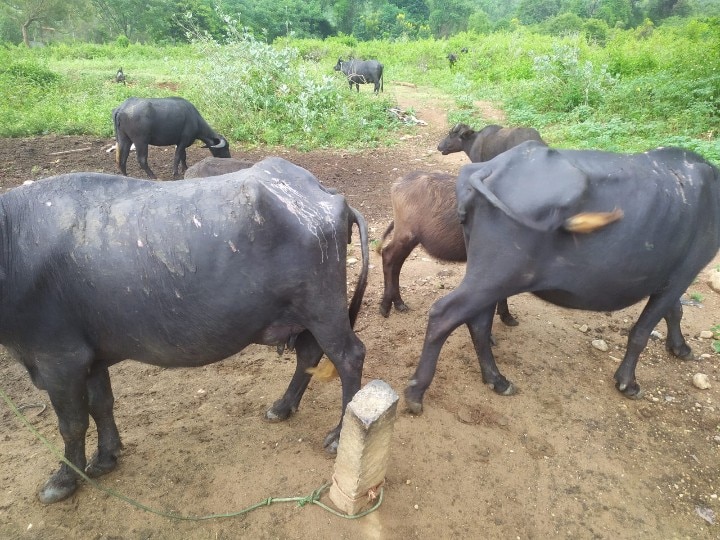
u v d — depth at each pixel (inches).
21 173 367.9
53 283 100.3
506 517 116.1
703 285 219.5
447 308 135.0
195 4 1742.1
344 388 122.6
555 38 1095.6
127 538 108.4
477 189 123.1
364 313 199.9
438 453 131.5
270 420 141.2
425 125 549.0
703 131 407.8
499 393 153.5
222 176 112.7
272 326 115.9
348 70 758.5
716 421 146.6
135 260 100.7
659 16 2303.2
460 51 1088.2
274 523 111.0
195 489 119.4
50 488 115.1
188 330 106.3
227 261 101.6
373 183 368.5
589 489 123.9
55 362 105.6
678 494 123.9
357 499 109.1
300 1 2223.2
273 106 515.2
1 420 143.5
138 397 152.9
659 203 125.9
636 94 491.5
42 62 888.3
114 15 2065.7
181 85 742.5
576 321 194.7
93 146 454.0
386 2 2534.5
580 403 151.4
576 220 114.3
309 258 106.7
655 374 165.3
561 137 441.7
